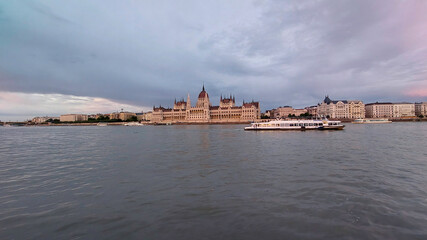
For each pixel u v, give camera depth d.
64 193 17.53
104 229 12.09
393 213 13.50
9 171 24.97
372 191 17.17
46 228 12.25
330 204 14.84
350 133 79.75
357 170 23.61
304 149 39.44
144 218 13.25
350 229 11.80
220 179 20.72
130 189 18.27
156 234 11.56
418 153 34.34
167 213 13.84
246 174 22.33
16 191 18.06
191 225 12.41
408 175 21.58
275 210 14.06
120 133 106.19
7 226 12.45
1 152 41.12
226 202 15.37
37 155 36.94
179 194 16.98
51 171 24.80
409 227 11.95
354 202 15.11
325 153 34.81
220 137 69.62
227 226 12.26
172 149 41.97
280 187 18.22
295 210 14.02
